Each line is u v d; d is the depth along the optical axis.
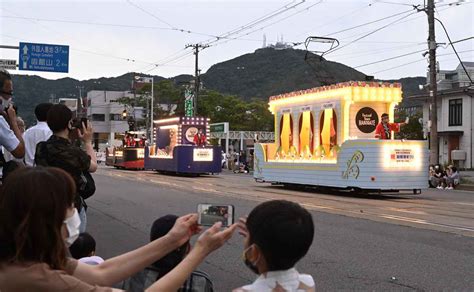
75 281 2.53
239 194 19.78
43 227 2.47
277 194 20.12
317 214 13.88
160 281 2.61
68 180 2.66
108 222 12.79
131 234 11.13
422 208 15.62
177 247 3.11
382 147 19.11
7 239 2.46
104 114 91.31
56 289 2.46
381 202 17.58
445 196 20.98
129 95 92.62
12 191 2.48
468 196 21.02
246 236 2.64
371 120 20.75
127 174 37.66
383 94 20.55
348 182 19.92
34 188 2.47
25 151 6.66
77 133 6.16
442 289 6.79
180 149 36.12
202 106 68.00
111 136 89.56
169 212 14.53
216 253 9.15
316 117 22.22
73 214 2.76
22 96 114.12
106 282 2.96
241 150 56.41
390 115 20.84
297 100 23.56
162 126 40.53
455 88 48.22
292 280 2.56
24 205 2.44
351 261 8.39
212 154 36.59
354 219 12.94
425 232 11.01
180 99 67.25
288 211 2.54
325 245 9.66
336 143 20.92
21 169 2.60
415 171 19.70
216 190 21.88
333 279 7.32
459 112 46.34
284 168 23.98
